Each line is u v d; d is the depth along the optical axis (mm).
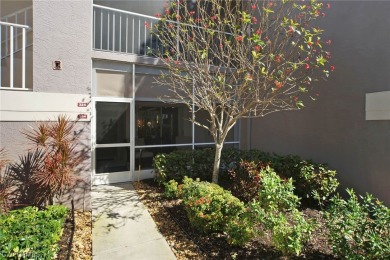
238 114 4828
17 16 6012
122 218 4180
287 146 6691
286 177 5133
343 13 5387
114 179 6156
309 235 3023
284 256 3068
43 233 3023
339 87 5469
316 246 3305
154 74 6664
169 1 6203
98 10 6086
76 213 4363
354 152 5180
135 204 4734
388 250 2521
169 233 3736
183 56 5254
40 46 4277
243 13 4418
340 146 5445
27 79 5672
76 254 3189
